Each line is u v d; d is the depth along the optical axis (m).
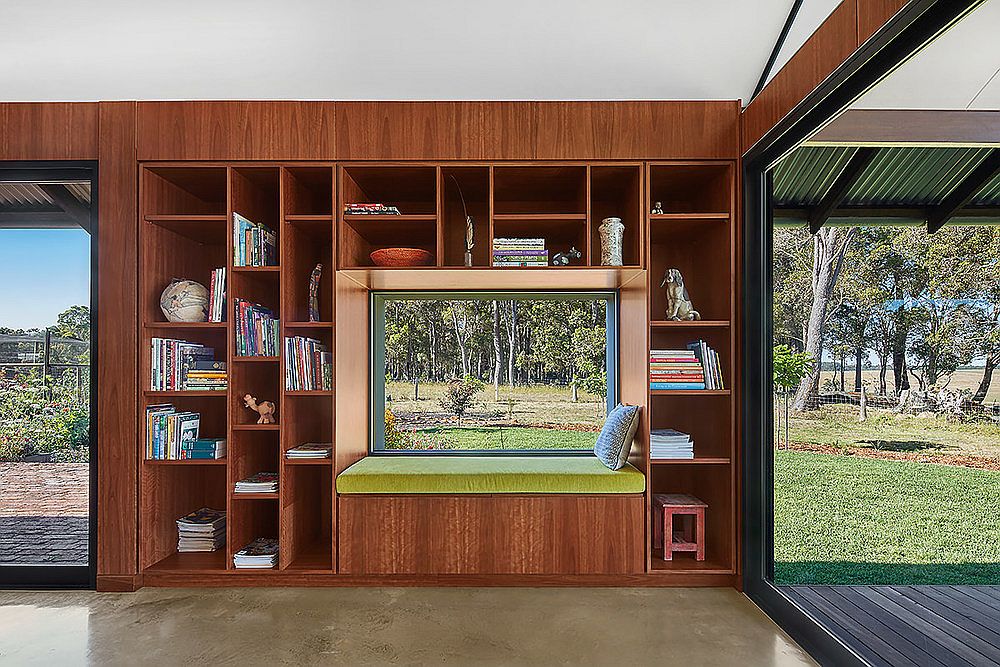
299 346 3.92
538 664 2.90
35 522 3.91
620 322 4.57
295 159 3.82
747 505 3.69
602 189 4.25
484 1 3.56
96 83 3.95
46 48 3.74
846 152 3.12
